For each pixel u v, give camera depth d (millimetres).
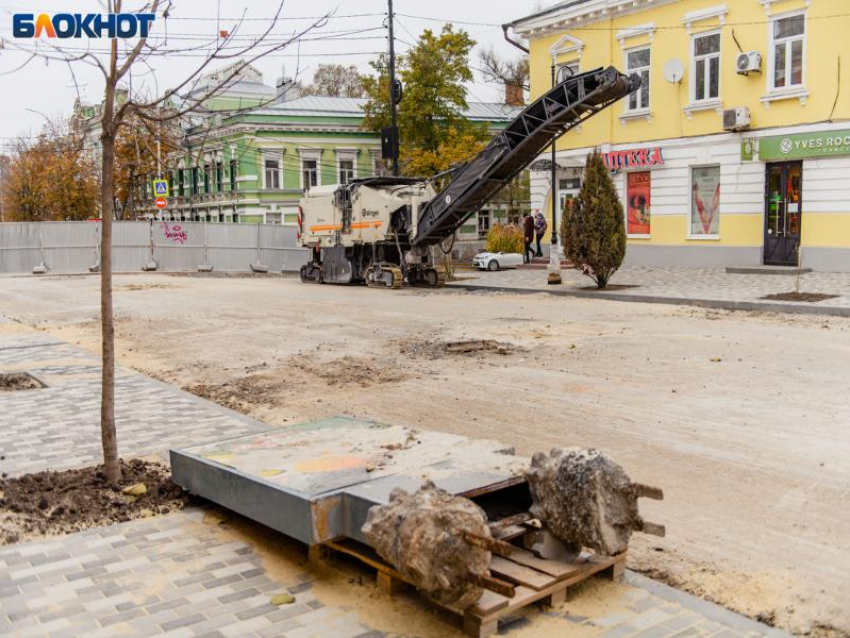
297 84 10711
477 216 46812
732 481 6102
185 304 20656
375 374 10789
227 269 37219
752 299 17000
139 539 4957
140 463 6527
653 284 21391
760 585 4379
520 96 49969
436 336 13852
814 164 22000
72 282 29141
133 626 3848
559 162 29094
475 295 21453
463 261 35688
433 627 3811
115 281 29562
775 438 7180
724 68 23844
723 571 4566
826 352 11211
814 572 4539
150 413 8562
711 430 7488
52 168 44938
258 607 4039
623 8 26344
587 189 20500
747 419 7836
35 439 7539
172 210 53344
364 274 26031
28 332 16078
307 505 4230
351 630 3789
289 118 45719
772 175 23219
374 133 46812
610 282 22672
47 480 6086
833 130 21422
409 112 38531
